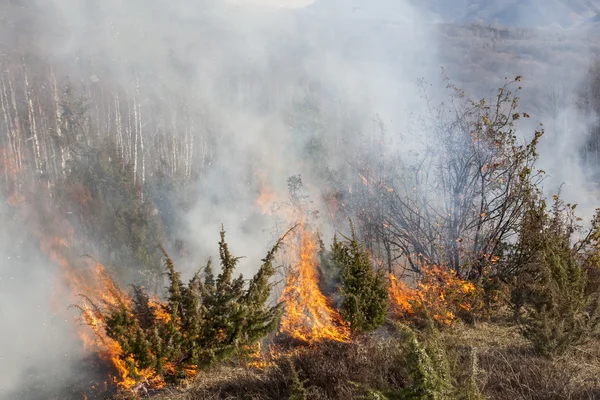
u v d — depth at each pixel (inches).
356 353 237.1
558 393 185.3
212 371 252.2
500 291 313.3
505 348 246.4
